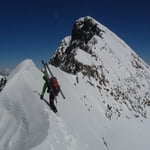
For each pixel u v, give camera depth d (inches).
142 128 1421.0
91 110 1151.6
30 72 734.5
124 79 1935.3
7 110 578.9
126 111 1498.5
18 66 788.6
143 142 1222.9
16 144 481.4
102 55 2015.3
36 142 435.2
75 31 2704.2
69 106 851.4
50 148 420.5
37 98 594.6
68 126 588.7
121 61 2255.2
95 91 1408.7
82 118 888.9
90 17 2706.7
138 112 1641.2
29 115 552.7
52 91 581.6
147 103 1908.2
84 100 1182.9
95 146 713.0
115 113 1364.4
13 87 619.8
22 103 588.7
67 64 1670.8
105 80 1619.1
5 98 593.6
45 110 546.6
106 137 1006.4
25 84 640.4
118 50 2501.2
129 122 1392.7
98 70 1658.5
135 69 2390.5
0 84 761.6
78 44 2440.9
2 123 550.0
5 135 520.4
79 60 1577.3
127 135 1193.4
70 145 505.7
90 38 2404.0
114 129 1163.9
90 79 1486.2
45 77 590.6
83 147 572.1
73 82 1294.3
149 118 1690.5
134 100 1775.3
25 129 518.9
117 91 1649.9
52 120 520.7
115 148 982.4
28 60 811.4
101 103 1330.0
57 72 1216.2
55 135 470.3
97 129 979.9
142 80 2278.5
